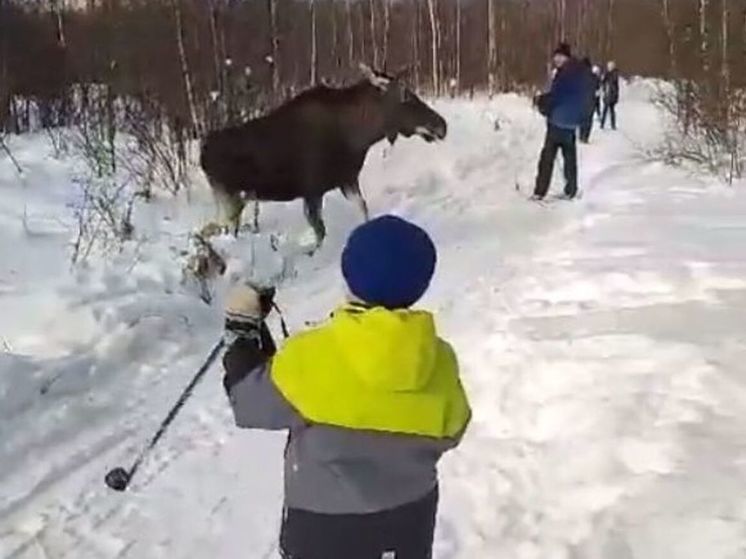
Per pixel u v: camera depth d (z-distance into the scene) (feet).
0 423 21.01
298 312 30.42
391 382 9.68
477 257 36.96
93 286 30.17
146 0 57.52
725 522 15.43
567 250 36.35
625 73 143.23
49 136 56.85
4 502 17.99
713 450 18.03
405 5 144.66
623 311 27.27
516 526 16.48
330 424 9.78
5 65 64.23
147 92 52.03
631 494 16.75
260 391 9.91
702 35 59.98
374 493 9.94
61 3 64.39
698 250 34.27
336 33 112.98
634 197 47.85
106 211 38.22
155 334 26.73
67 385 23.09
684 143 58.34
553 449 19.10
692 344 23.75
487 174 59.52
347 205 46.80
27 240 35.63
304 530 10.05
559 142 49.11
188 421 21.88
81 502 18.06
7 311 27.50
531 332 26.08
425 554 10.39
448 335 26.96
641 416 19.83
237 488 18.75
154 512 17.75
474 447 19.69
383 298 9.95
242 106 53.06
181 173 45.34
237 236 39.19
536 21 150.82
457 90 128.67
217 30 57.93
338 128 39.45
